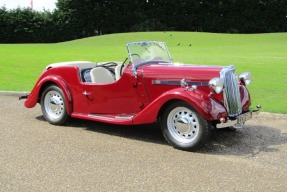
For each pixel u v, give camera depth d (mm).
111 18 68562
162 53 7344
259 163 5469
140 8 70000
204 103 5801
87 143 6395
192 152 5957
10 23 61625
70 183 4734
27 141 6457
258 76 13914
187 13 69250
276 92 10812
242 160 5594
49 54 25891
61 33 65875
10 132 6996
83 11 66750
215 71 6172
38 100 7883
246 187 4637
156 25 68938
